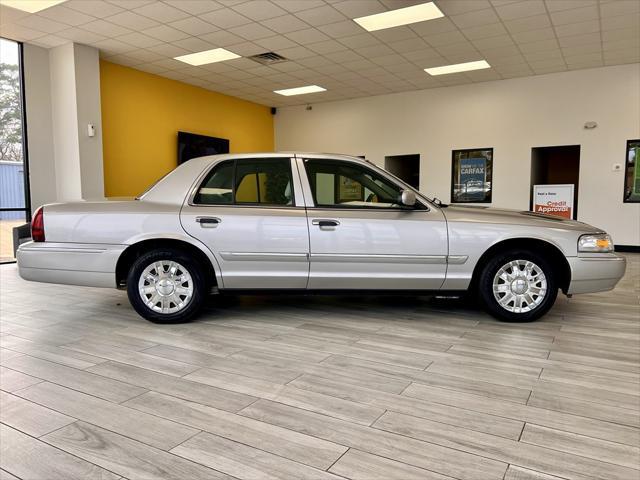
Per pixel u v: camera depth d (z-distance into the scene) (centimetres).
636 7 651
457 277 367
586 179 980
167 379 254
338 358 288
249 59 900
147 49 838
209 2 639
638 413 214
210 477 163
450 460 174
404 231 362
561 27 729
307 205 372
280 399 228
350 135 1258
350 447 183
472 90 1086
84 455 177
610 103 947
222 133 1186
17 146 818
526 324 369
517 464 172
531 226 364
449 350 303
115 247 358
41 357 292
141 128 975
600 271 364
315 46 823
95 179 843
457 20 702
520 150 1041
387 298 471
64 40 794
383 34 764
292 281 368
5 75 795
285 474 165
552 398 229
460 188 1120
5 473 166
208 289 378
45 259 361
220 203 374
